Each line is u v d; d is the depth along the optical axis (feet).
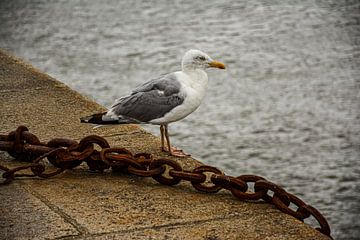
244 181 28.91
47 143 31.96
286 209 27.76
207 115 57.67
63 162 31.09
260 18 87.56
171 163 30.07
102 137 33.14
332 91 63.10
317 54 73.61
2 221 27.07
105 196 29.27
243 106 59.57
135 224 26.84
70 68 71.72
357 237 39.09
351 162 49.32
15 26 89.20
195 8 92.73
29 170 32.01
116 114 34.63
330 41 78.02
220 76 67.00
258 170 47.96
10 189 30.01
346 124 55.93
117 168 31.35
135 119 34.55
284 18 87.56
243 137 53.52
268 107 59.36
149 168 30.35
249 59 72.23
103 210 27.99
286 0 96.27
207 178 31.32
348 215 41.81
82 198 29.07
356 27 83.46
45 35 84.79
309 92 62.90
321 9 91.76
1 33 86.12
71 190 29.86
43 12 95.71
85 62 73.51
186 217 27.43
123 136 36.63
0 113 39.42
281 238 25.76
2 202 28.76
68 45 80.18
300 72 68.08
